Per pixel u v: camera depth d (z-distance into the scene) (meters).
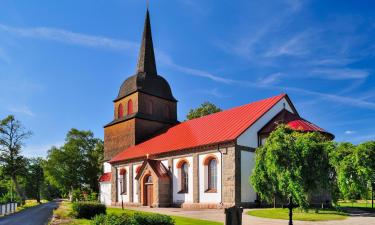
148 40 52.97
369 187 16.44
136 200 41.12
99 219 12.59
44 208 43.66
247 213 23.62
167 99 51.66
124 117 49.91
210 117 40.28
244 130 30.78
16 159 65.00
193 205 32.75
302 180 19.41
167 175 36.25
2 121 63.97
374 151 16.47
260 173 23.34
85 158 73.38
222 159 30.81
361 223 17.47
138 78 50.03
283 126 22.98
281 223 18.02
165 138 41.72
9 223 24.08
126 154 45.09
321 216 20.52
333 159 18.30
